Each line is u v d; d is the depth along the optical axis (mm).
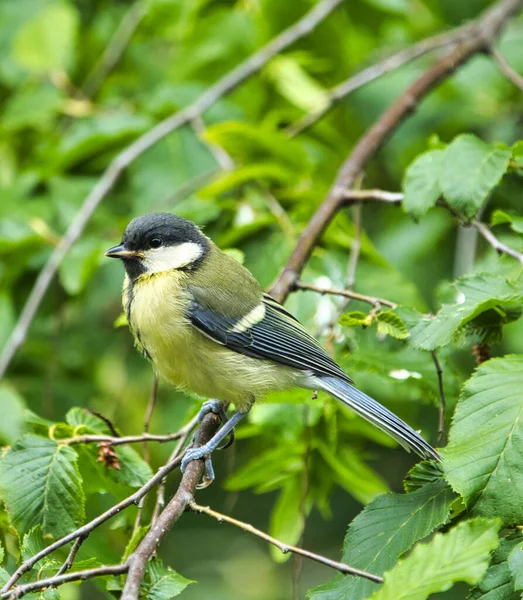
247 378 8500
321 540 13180
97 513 9297
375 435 9977
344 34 13312
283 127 13172
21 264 11391
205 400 9031
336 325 9547
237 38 12734
